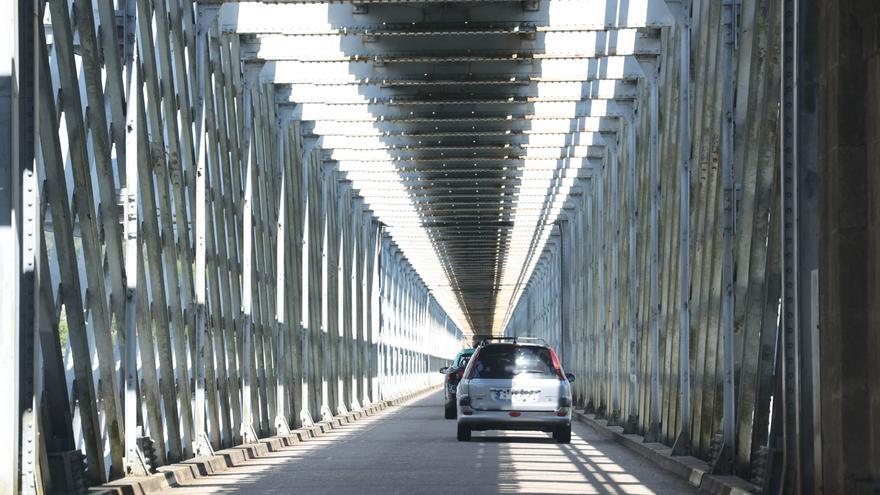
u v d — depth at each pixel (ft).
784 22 77.87
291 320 201.36
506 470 119.03
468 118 190.39
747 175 100.37
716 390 112.98
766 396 94.22
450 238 366.02
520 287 577.84
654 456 133.08
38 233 74.13
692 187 132.77
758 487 86.02
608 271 224.53
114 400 96.68
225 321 147.43
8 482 68.90
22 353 73.10
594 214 248.93
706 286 119.75
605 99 177.27
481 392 163.94
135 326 102.99
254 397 164.14
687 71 133.59
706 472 103.81
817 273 73.82
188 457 123.95
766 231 94.38
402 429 211.00
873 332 68.18
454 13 141.59
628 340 190.90
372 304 332.80
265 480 111.96
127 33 105.70
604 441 175.63
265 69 167.43
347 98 180.86
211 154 140.67
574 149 228.22
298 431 189.98
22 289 73.00
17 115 70.49
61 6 86.69
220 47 144.97
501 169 241.35
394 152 231.30
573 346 311.06
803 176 75.61
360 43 154.40
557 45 151.02
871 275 68.69
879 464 67.15
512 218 327.26
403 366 449.89
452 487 102.01
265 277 176.45
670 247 143.95
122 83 101.86
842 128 69.62
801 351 75.87
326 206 240.12
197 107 134.92
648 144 163.43
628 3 139.44
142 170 109.70
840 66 69.62
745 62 105.29
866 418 68.69
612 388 211.00
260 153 171.22
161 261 113.39
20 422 73.05
